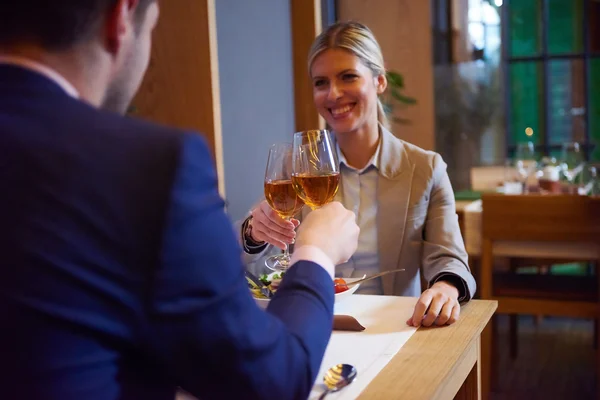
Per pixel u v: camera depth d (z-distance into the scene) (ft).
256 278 4.38
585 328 12.43
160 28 7.65
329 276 2.51
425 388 2.89
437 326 3.80
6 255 1.74
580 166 11.23
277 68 10.02
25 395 1.73
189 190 1.83
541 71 15.15
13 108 1.87
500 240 8.53
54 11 1.87
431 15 15.03
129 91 2.21
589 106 14.97
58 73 1.95
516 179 10.89
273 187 4.27
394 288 5.68
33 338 1.72
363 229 5.81
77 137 1.84
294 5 10.05
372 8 15.25
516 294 8.80
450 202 5.80
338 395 2.84
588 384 9.59
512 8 15.14
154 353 1.83
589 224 7.91
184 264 1.80
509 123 15.51
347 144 6.03
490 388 9.53
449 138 15.71
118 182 1.79
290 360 2.09
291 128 10.36
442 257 5.31
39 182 1.78
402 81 14.24
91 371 1.76
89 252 1.75
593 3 14.65
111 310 1.76
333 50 5.82
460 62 15.44
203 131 7.62
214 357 1.88
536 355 10.98
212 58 7.51
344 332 3.74
